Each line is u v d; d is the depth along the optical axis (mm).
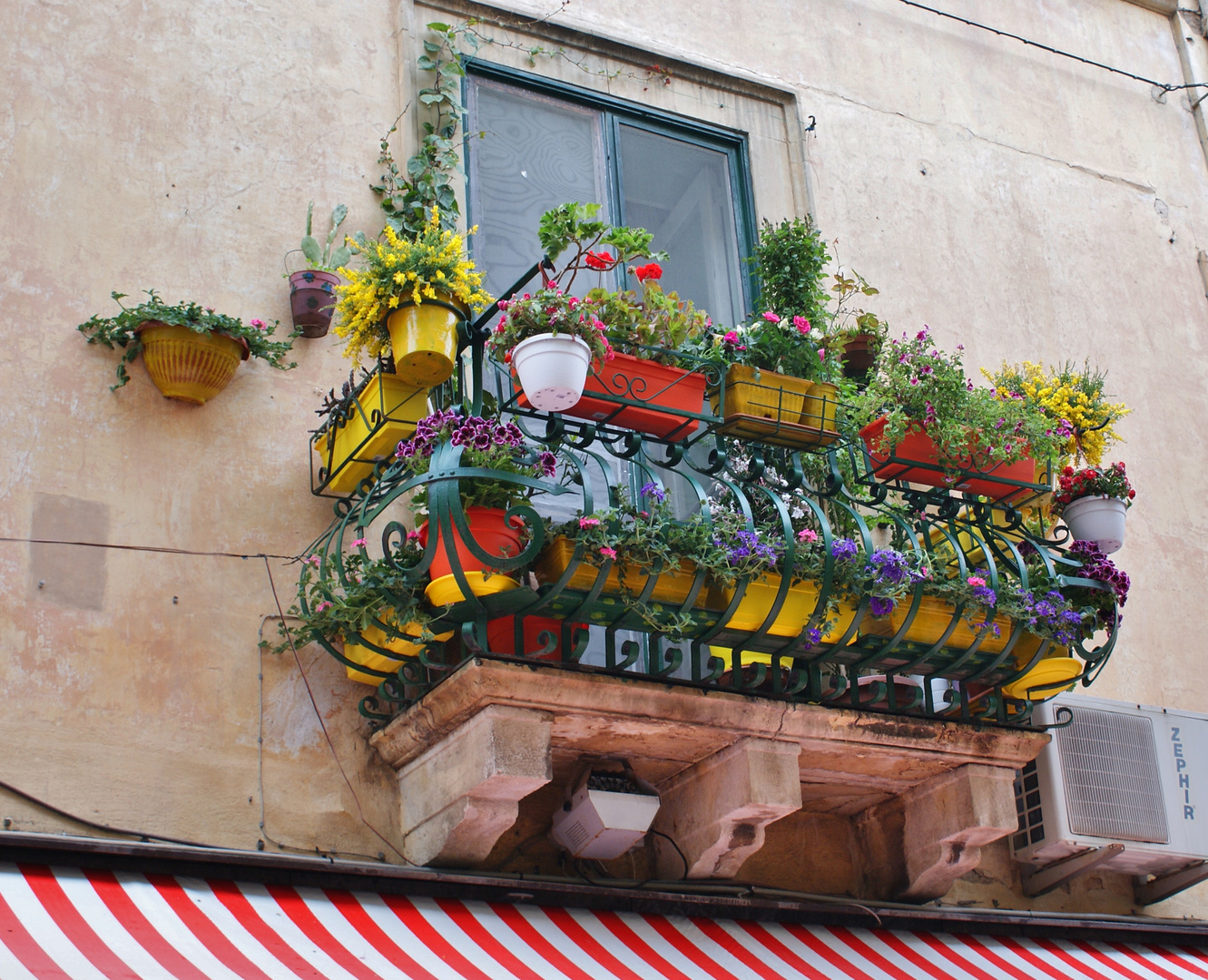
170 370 6410
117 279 6629
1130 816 7543
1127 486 7398
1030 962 6758
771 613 6141
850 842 7254
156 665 6016
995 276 9211
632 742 6316
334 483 6574
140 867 5246
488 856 6332
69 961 4535
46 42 6898
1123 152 10227
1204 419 9602
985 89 9828
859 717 6500
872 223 8898
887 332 7773
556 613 5957
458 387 6395
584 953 5703
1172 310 9859
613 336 6188
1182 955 7297
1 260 6422
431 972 5180
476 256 7641
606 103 8328
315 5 7648
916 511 7094
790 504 6898
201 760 5941
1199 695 8617
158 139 6965
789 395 6590
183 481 6383
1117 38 10672
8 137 6648
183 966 4707
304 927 5238
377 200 7383
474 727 5836
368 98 7582
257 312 6879
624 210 8203
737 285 8375
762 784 6285
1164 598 8812
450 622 5824
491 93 8031
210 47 7273
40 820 5555
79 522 6117
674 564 5930
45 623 5887
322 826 6066
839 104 9141
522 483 5566
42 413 6234
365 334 6238
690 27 8828
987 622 6574
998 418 6918
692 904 6270
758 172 8664
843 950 6387
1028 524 7602
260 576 6363
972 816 6703
